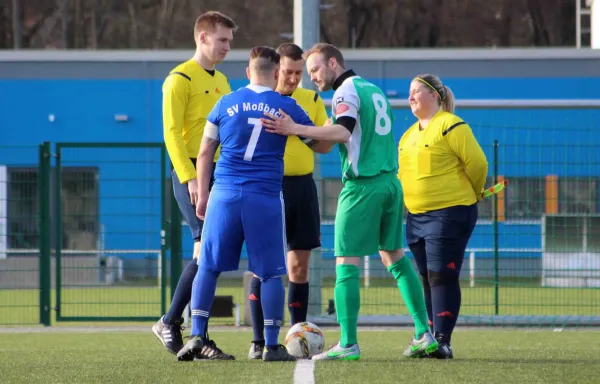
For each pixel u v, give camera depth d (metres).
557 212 49.12
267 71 21.38
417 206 23.41
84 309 48.16
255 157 20.91
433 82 23.69
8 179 65.88
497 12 125.94
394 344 29.09
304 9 38.94
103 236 67.12
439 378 18.19
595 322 37.06
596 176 49.53
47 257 40.03
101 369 20.23
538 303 46.94
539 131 61.16
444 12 126.06
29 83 70.81
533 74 67.88
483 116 62.09
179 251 39.38
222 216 20.91
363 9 125.62
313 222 24.47
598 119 60.94
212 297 21.53
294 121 21.08
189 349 21.44
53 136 70.69
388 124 22.39
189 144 23.69
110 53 70.62
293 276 24.69
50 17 128.75
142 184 68.75
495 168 40.34
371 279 51.84
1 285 63.88
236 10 128.38
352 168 21.80
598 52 67.44
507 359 22.70
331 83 22.58
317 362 21.25
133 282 65.62
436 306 23.16
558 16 125.56
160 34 130.12
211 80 23.86
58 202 40.38
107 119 70.62
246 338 32.00
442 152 23.16
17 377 19.00
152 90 70.62
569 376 18.66
